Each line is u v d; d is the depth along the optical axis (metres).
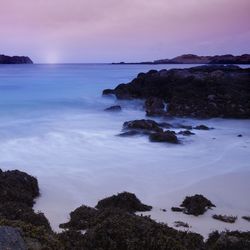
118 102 43.28
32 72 115.06
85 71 126.75
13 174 13.42
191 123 31.59
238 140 24.89
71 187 14.65
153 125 25.77
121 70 137.50
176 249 7.03
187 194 14.02
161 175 16.58
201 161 19.31
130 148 21.94
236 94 38.31
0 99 44.72
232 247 7.86
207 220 11.34
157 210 12.12
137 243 7.11
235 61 170.38
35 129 28.11
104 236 7.31
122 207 11.87
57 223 10.74
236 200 13.53
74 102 44.19
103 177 16.11
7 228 6.18
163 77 46.62
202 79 43.16
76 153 20.78
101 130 27.92
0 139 24.28
